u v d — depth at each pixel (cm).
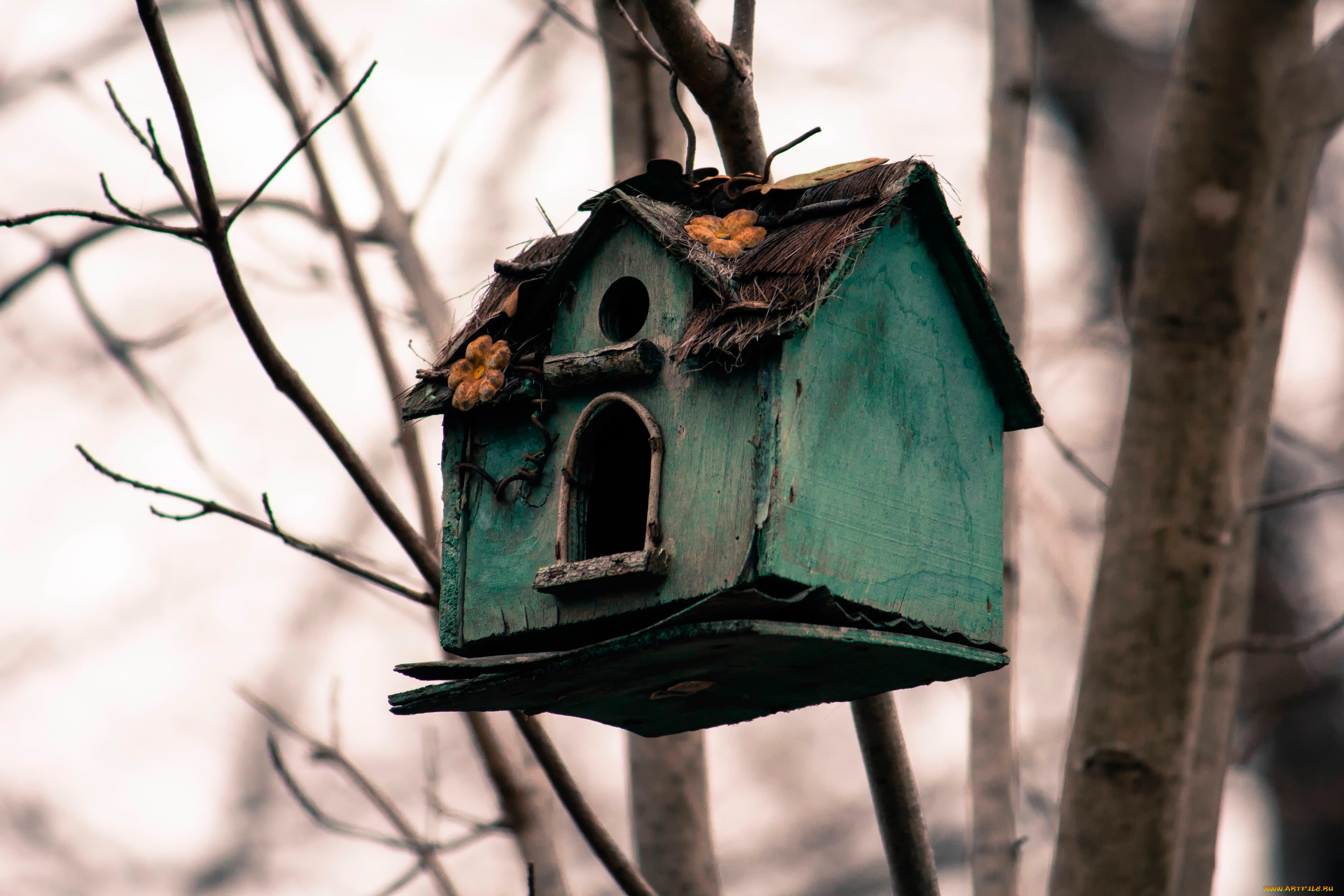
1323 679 1767
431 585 727
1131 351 817
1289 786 1756
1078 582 1655
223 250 650
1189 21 823
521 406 716
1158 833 753
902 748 766
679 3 731
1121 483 802
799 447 621
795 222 681
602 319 692
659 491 641
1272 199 810
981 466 709
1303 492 796
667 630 587
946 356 702
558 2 1084
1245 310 798
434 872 965
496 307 736
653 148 1063
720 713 726
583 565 644
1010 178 1128
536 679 635
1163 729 764
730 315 642
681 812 1002
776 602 586
